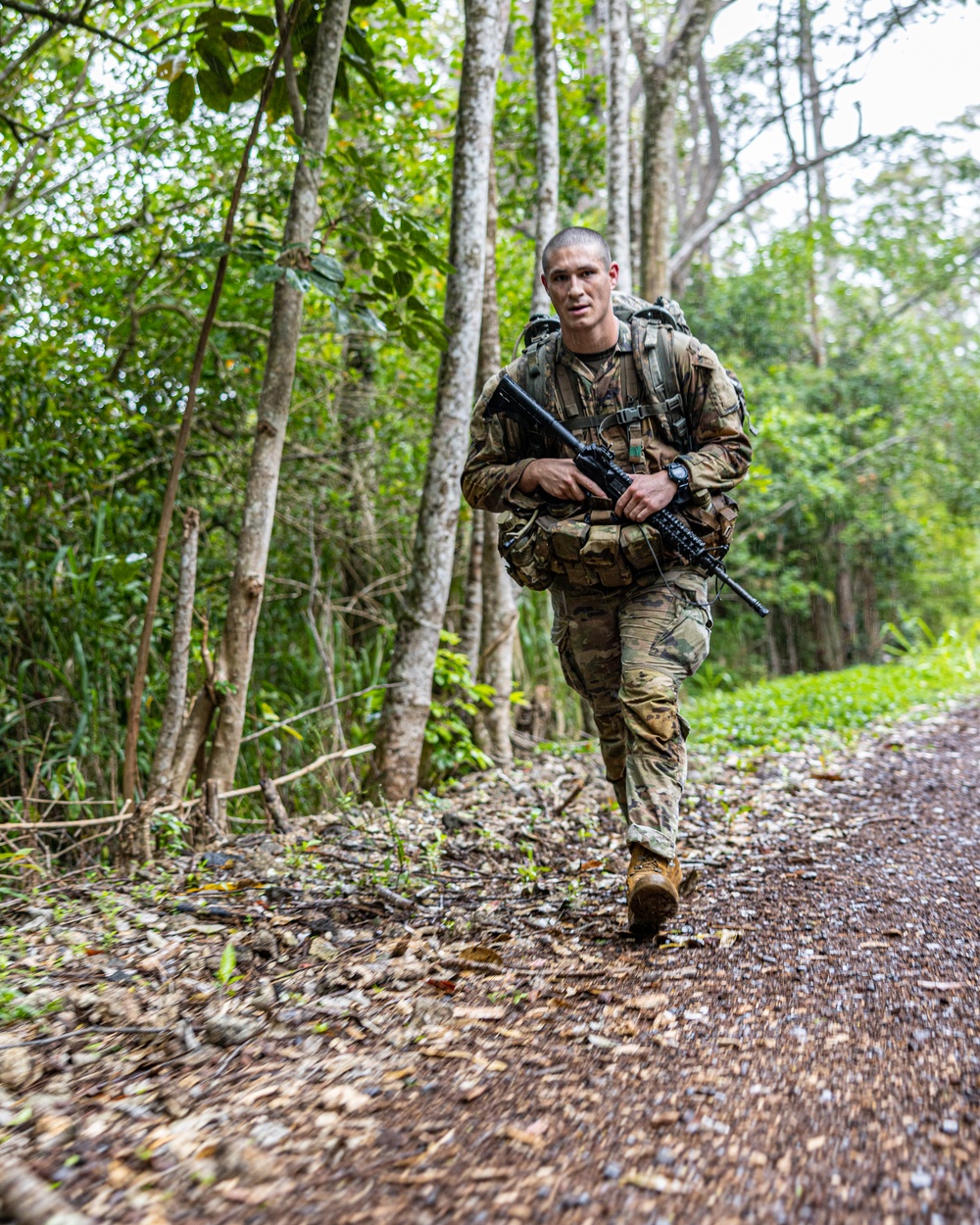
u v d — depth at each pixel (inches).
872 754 262.5
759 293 679.7
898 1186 57.1
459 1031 85.6
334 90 191.8
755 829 176.9
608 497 116.0
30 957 103.6
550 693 298.8
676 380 117.4
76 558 224.2
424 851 156.9
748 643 675.4
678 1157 61.7
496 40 214.2
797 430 563.2
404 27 305.4
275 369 176.2
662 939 110.8
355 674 245.6
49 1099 71.3
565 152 384.8
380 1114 69.3
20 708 199.5
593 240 114.5
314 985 96.5
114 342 257.0
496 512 126.3
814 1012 86.7
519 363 122.7
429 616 209.0
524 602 300.7
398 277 188.5
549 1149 63.5
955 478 762.8
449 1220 55.2
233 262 253.1
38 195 246.4
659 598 117.7
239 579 175.0
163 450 259.3
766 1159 61.1
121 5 176.2
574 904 128.1
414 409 297.4
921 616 807.7
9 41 203.6
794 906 123.7
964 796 197.5
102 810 188.9
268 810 175.0
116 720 204.7
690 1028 84.5
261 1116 69.0
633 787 112.0
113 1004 88.7
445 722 228.2
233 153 268.7
